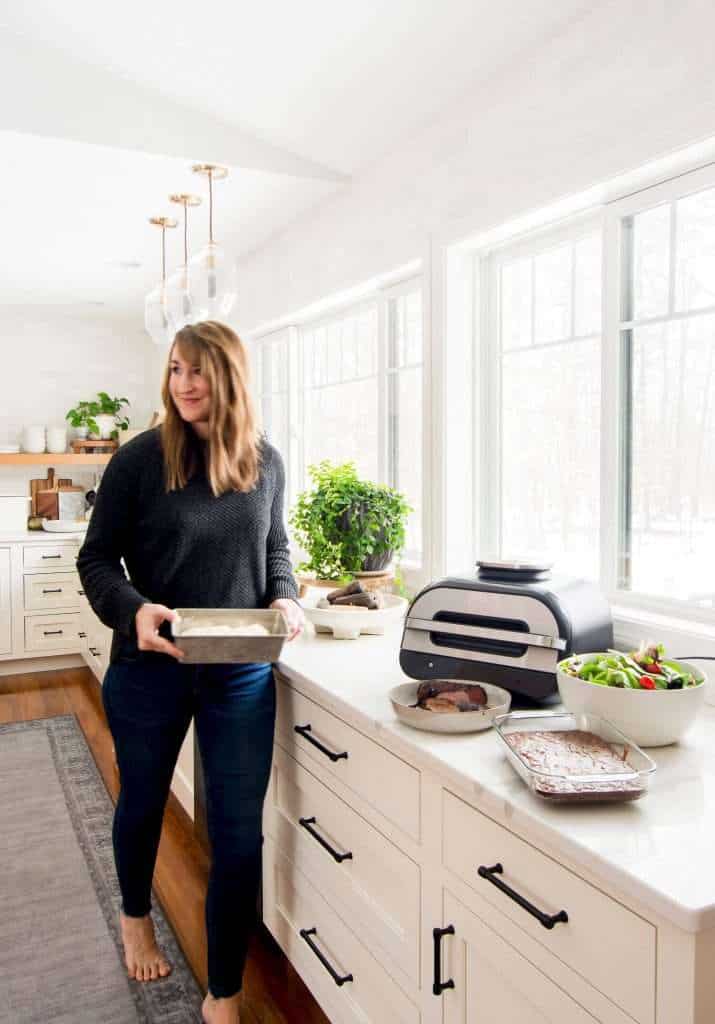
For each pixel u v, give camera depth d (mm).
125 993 1874
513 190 1957
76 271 3963
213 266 2830
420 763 1333
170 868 2457
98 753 3445
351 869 1597
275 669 1895
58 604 4820
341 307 3152
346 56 2074
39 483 5262
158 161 2492
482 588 1590
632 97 1615
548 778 1080
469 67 1991
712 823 1036
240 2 1945
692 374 1709
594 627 1577
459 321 2283
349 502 2416
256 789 1731
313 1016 1788
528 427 2221
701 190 1641
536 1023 1099
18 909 2240
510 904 1133
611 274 1845
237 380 1669
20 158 2461
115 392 5500
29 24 2176
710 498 1697
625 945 936
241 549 1737
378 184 2557
